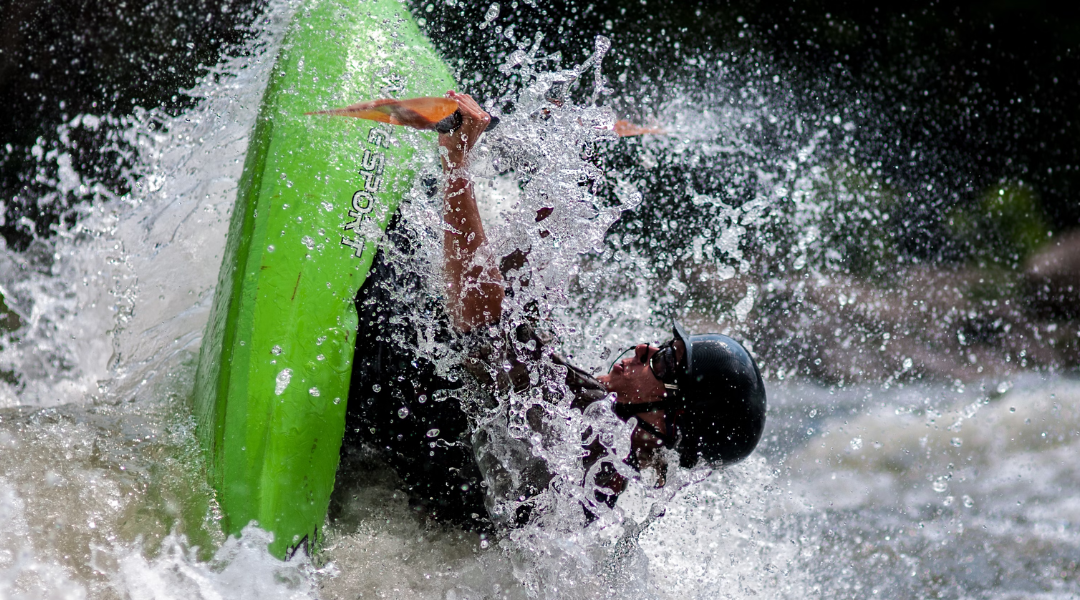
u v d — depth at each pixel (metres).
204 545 5.91
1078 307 21.88
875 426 13.61
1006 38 27.53
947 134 26.70
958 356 18.70
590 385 6.73
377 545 6.53
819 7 26.12
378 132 8.01
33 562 5.48
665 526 7.79
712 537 8.18
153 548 5.82
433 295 6.79
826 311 19.19
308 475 6.38
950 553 9.09
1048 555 9.12
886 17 27.17
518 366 6.59
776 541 8.71
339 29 8.97
